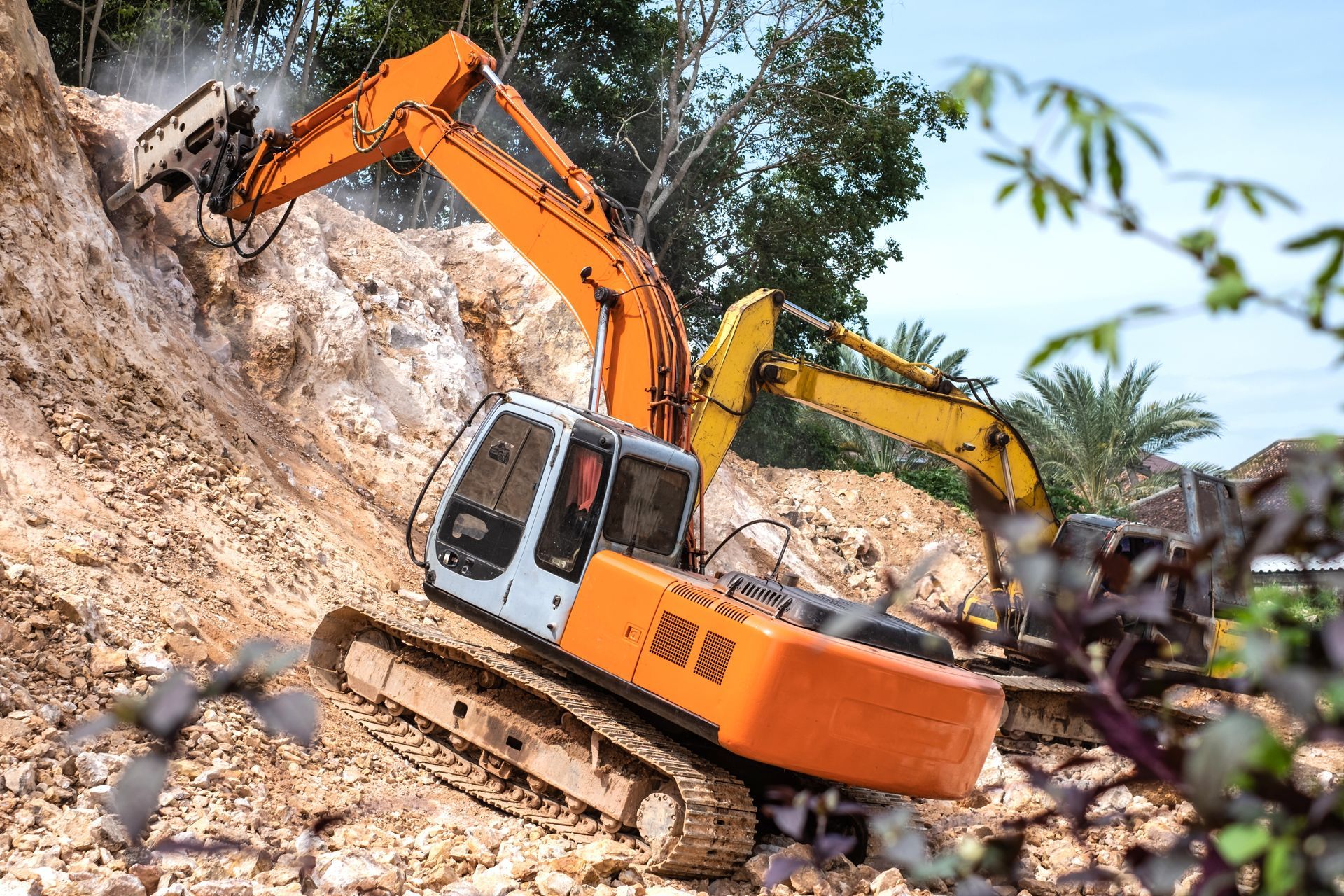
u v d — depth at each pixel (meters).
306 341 16.30
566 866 7.18
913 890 7.63
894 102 33.28
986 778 11.34
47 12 31.25
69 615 7.97
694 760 8.05
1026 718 14.48
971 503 1.30
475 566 8.76
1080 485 35.62
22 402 10.71
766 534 24.36
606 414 9.91
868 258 36.16
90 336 12.15
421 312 19.34
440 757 8.99
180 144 12.76
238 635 9.66
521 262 22.53
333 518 13.95
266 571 11.34
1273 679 1.00
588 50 36.47
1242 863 0.99
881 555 27.42
